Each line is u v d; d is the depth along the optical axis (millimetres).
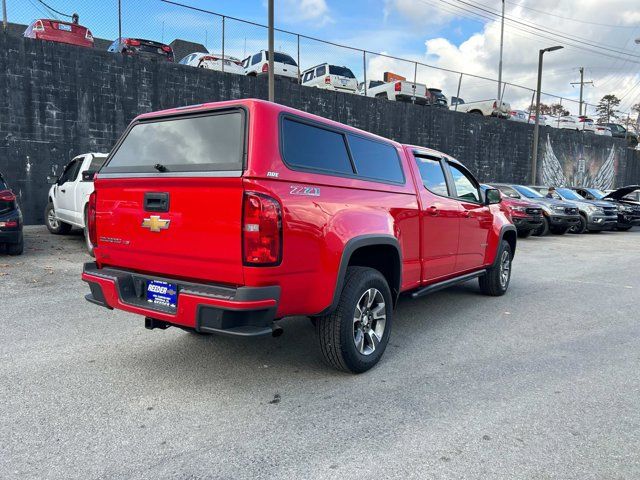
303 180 3307
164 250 3396
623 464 2641
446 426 3043
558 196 17859
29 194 13461
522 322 5508
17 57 13000
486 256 6344
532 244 13742
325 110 19797
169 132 3590
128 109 14773
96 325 5043
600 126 35094
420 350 4504
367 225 3822
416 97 23422
